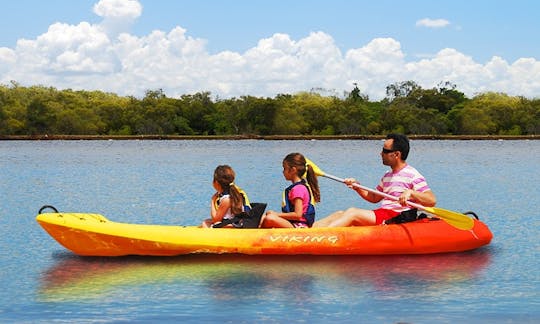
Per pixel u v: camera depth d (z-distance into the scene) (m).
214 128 107.31
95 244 7.12
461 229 7.56
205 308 5.32
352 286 5.97
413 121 103.38
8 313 5.17
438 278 6.28
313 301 5.51
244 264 6.82
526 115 105.00
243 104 107.44
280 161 29.73
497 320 5.01
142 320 5.00
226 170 7.37
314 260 7.01
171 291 5.82
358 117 104.81
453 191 15.24
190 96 110.44
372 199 7.85
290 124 103.62
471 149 52.97
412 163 29.06
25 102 105.31
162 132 103.50
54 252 7.59
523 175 20.81
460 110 105.38
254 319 5.04
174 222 10.22
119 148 55.06
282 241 7.12
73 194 14.41
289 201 7.52
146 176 20.11
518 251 7.63
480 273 6.48
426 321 4.99
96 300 5.55
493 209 11.76
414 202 7.59
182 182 17.66
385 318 5.06
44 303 5.45
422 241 7.30
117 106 104.38
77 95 109.81
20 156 36.84
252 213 7.42
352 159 33.09
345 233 7.21
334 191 14.64
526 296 5.66
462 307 5.34
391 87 116.06
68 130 99.38
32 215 10.87
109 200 13.17
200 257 7.14
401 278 6.27
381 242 7.20
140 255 7.23
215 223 7.41
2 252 7.61
